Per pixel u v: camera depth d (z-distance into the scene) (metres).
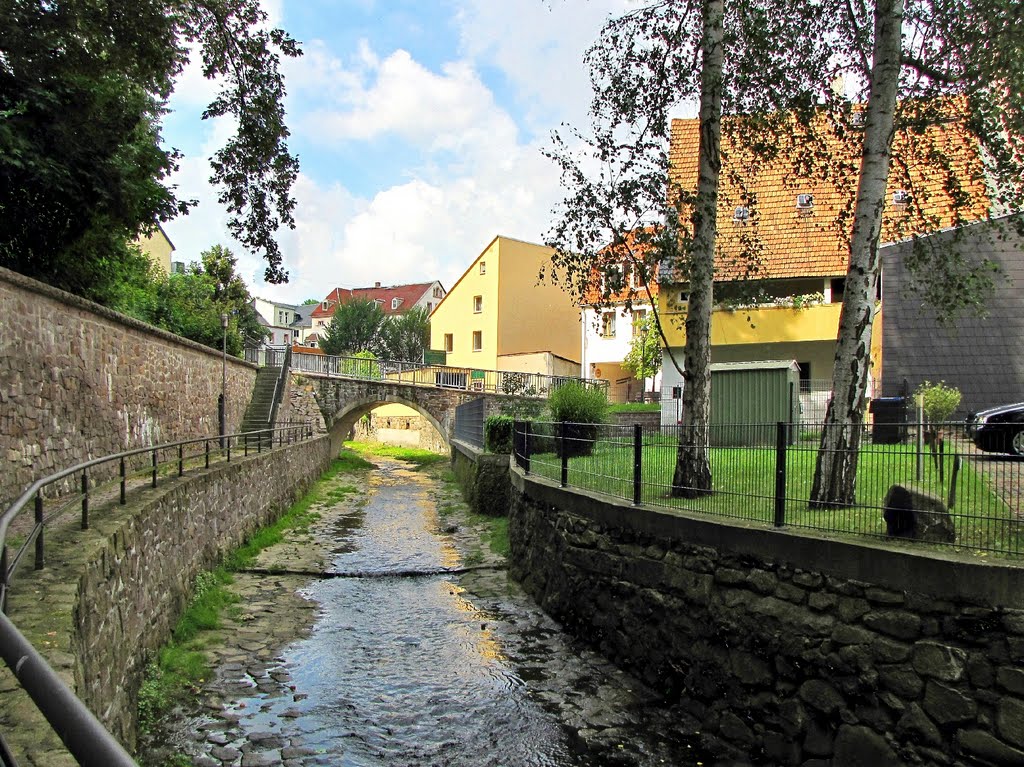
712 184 9.48
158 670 7.52
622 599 8.40
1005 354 16.45
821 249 21.91
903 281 16.94
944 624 5.04
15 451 9.08
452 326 49.22
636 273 10.23
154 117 13.76
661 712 7.16
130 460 13.45
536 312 47.25
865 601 5.55
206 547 11.30
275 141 11.58
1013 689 4.65
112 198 11.63
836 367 7.78
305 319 95.69
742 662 6.51
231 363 23.73
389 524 18.58
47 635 4.22
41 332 9.95
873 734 5.35
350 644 9.22
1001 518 5.29
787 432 7.80
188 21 10.85
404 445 47.69
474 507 18.92
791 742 5.92
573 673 8.21
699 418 9.16
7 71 10.28
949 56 8.87
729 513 7.42
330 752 6.42
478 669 8.39
